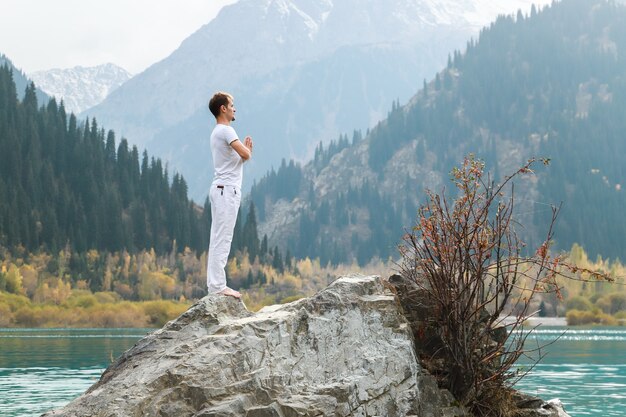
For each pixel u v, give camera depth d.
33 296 129.88
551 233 10.82
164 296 152.50
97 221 183.38
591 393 23.28
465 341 10.67
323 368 9.80
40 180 193.62
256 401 9.11
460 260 10.90
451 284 11.07
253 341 9.58
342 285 10.57
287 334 9.79
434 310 11.25
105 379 9.83
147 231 199.50
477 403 10.76
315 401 9.25
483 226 10.91
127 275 158.75
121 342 55.75
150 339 10.06
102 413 8.94
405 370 10.18
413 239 11.41
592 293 133.75
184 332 10.05
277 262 187.75
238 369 9.36
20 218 168.38
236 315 10.52
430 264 11.19
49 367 31.98
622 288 134.12
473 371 10.76
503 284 10.81
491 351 11.08
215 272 10.84
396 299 11.02
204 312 10.23
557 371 30.78
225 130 10.97
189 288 157.75
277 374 9.41
